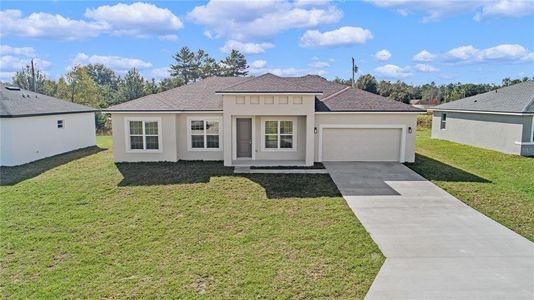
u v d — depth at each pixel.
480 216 10.30
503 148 21.25
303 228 9.34
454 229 9.30
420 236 8.83
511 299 6.10
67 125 22.44
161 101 18.72
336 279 6.77
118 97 46.75
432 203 11.49
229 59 64.12
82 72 49.12
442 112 28.05
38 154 19.42
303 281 6.69
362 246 8.23
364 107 17.83
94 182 13.91
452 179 14.62
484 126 22.92
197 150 18.39
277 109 16.73
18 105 19.12
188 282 6.68
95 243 8.45
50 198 11.91
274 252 7.92
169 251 8.02
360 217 10.17
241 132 18.56
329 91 20.41
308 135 16.91
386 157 18.17
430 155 20.50
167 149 17.89
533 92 21.25
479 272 7.03
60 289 6.45
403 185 13.64
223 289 6.43
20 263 7.47
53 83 51.91
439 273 6.99
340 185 13.56
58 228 9.37
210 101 19.08
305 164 17.20
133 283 6.65
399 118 17.75
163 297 6.19
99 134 37.34
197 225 9.56
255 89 16.55
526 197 12.12
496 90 26.03
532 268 7.20
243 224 9.62
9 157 17.41
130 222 9.80
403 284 6.59
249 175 15.04
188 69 64.38
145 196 12.11
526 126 19.80
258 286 6.52
